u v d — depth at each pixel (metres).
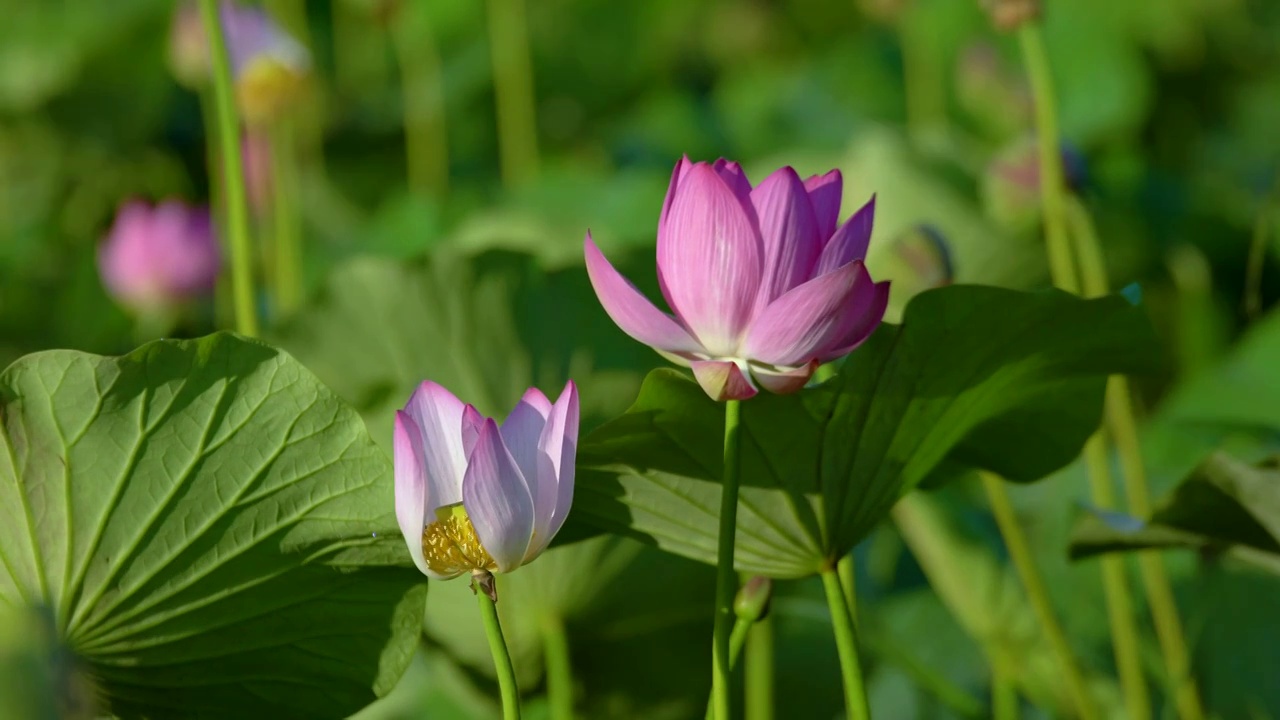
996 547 5.34
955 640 5.54
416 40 9.40
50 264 8.82
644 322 4.46
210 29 4.90
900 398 4.59
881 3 8.84
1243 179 10.30
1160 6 10.62
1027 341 4.60
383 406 4.95
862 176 6.44
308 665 4.62
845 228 4.46
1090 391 4.73
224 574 4.57
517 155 9.42
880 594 5.78
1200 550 4.82
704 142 9.92
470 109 10.50
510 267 4.95
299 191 8.69
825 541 4.63
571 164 9.55
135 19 9.71
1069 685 5.04
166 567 4.56
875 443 4.61
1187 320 7.80
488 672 5.05
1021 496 5.85
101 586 4.55
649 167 9.60
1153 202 8.48
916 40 10.16
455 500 4.46
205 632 4.59
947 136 7.53
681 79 12.51
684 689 5.10
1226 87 11.33
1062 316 4.58
